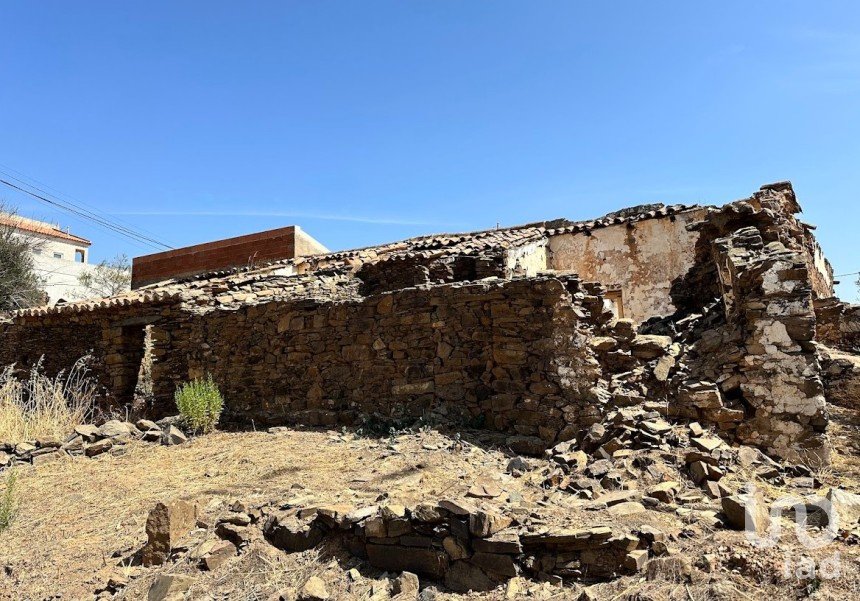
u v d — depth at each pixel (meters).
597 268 13.79
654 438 5.54
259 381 8.86
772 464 5.28
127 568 4.47
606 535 3.82
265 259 17.09
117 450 7.61
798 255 5.91
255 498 5.30
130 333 11.70
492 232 14.12
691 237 12.94
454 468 5.69
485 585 3.87
